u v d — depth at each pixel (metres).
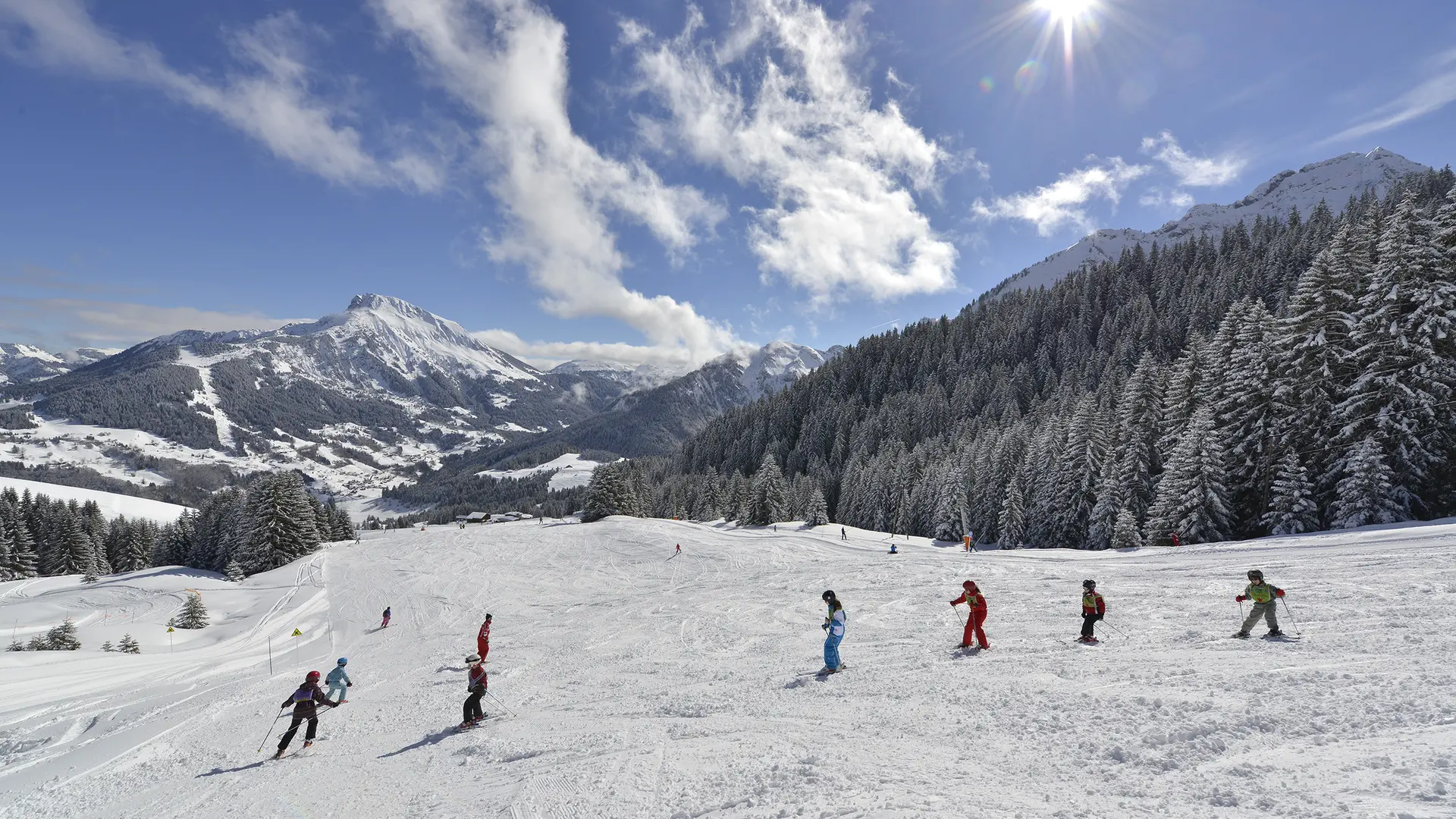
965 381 120.88
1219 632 11.59
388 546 73.69
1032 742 7.00
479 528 91.50
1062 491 47.81
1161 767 5.86
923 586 24.06
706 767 7.61
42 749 15.73
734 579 35.44
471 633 29.36
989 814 5.26
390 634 33.97
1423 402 27.14
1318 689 7.28
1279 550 22.73
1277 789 5.01
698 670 14.59
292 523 69.81
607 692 13.66
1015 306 159.00
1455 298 27.75
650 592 35.91
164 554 88.25
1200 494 33.81
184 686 22.53
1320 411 31.36
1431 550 17.47
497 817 7.09
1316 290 33.28
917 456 79.06
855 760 7.13
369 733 13.22
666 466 174.38
